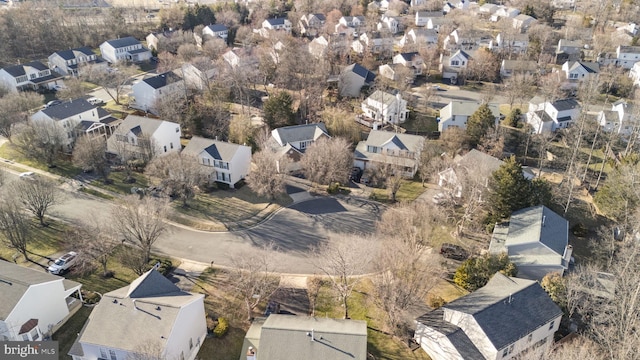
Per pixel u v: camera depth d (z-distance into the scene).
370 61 130.75
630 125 93.88
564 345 43.47
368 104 104.25
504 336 41.88
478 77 127.44
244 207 71.50
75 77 119.88
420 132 97.12
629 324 42.53
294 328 41.81
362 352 39.75
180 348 42.31
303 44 140.50
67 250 60.16
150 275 46.81
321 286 54.41
